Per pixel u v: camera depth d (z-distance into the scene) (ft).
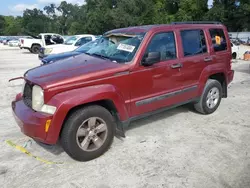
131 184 10.19
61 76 11.19
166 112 18.33
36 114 10.78
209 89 17.20
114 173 10.91
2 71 38.22
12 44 124.36
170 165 11.48
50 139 10.66
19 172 10.98
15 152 12.67
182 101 15.75
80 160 11.71
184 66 15.14
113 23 207.41
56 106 10.46
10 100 21.83
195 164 11.53
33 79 11.28
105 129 12.04
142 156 12.26
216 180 10.38
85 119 11.27
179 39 15.05
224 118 17.25
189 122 16.53
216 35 17.79
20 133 14.90
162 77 14.02
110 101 11.98
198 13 203.51
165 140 13.96
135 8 207.92
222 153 12.49
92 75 11.50
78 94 10.94
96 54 14.73
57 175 10.78
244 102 21.02
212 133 14.84
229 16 188.85
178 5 217.97
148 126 15.85
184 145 13.35
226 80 18.60
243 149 12.90
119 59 13.28
